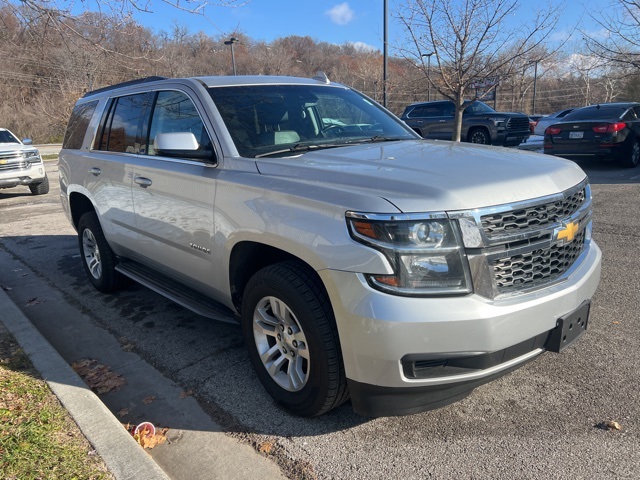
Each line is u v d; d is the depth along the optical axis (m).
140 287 5.83
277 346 3.22
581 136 12.61
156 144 3.54
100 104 5.34
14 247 7.96
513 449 2.83
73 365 4.08
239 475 2.76
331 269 2.65
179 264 4.04
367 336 2.55
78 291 5.81
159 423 3.26
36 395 3.31
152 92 4.46
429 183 2.67
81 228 5.63
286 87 4.26
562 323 2.78
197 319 4.87
